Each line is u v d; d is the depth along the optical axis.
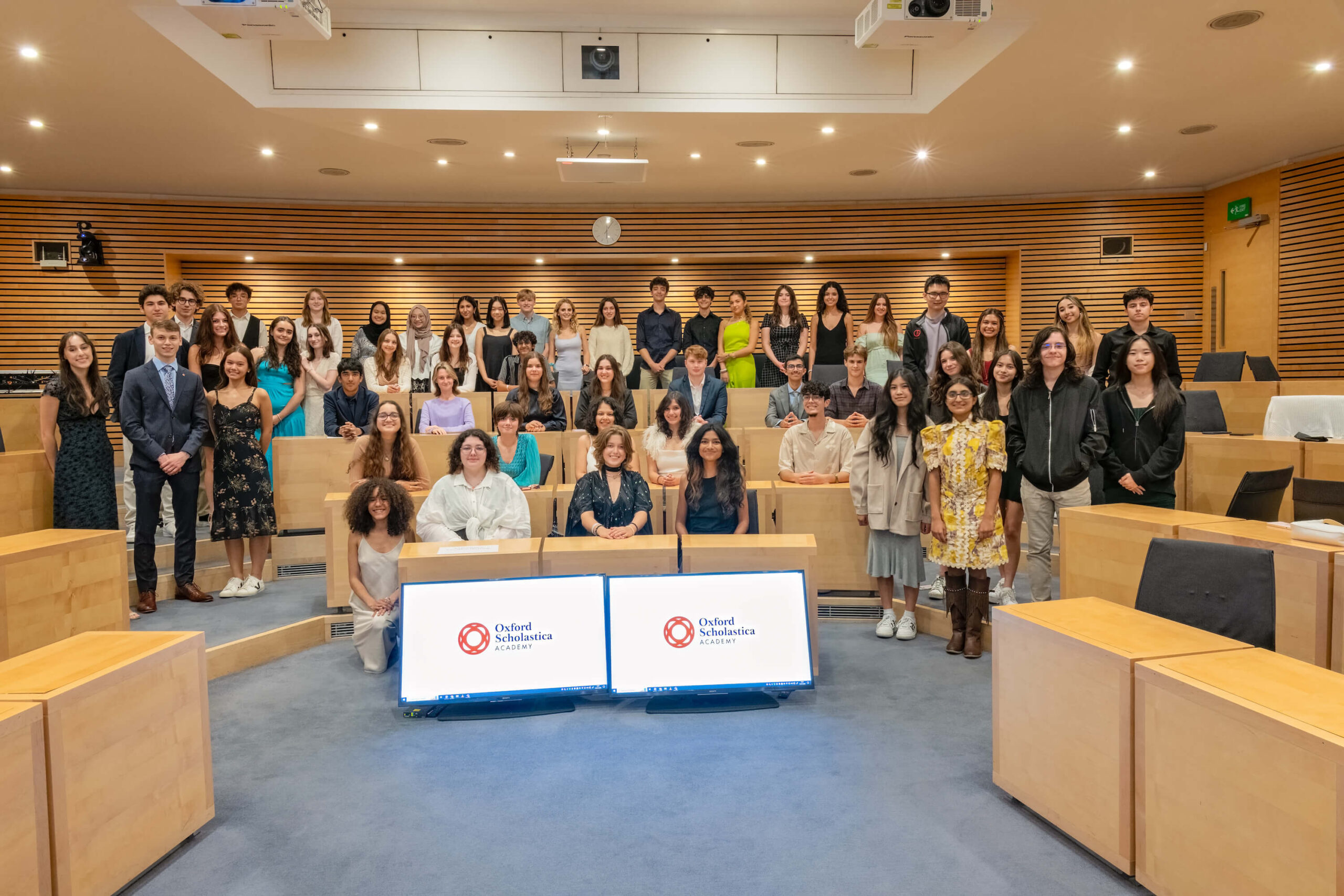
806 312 11.34
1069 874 2.24
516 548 3.80
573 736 3.23
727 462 4.36
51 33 5.63
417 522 4.36
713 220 10.88
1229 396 6.68
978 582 4.12
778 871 2.27
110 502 4.68
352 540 4.05
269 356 6.01
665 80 6.45
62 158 8.48
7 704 1.93
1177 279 10.23
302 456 5.68
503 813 2.63
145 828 2.28
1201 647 2.23
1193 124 7.73
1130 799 2.15
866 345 7.15
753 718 3.38
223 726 3.38
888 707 3.48
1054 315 10.49
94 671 2.15
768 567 3.81
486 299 11.26
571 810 2.63
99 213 9.84
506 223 10.77
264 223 10.27
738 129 7.06
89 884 2.07
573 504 4.36
